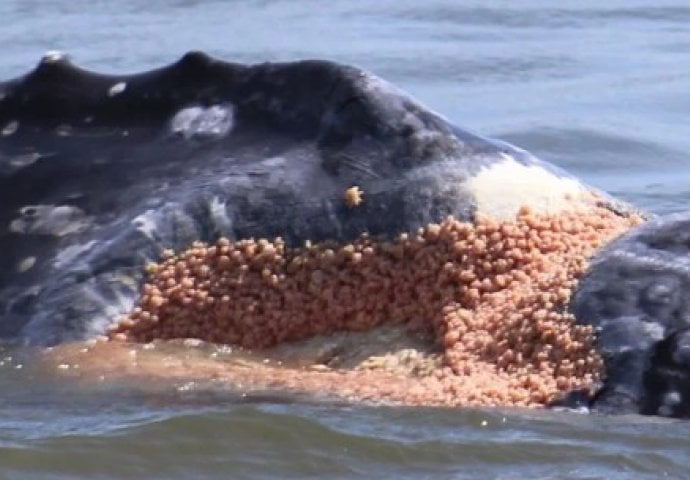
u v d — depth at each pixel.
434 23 49.34
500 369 20.36
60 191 22.44
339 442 19.64
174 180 22.05
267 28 48.16
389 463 19.36
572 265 20.86
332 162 21.67
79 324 21.47
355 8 51.19
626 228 21.61
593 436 19.44
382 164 21.58
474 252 21.06
